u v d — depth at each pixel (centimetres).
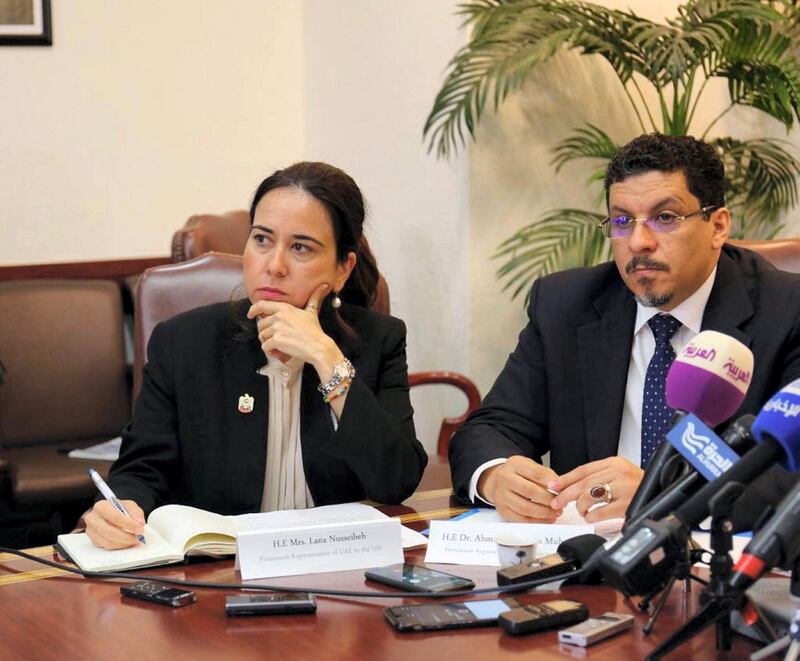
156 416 222
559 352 238
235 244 384
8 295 402
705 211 215
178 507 185
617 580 121
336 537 167
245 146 499
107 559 169
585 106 423
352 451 208
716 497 118
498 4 388
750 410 218
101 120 470
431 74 423
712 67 403
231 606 146
